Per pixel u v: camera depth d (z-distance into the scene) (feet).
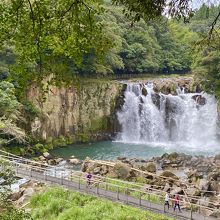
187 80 215.51
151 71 268.21
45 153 145.07
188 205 75.66
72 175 88.94
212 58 163.43
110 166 111.65
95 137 184.75
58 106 169.89
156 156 151.12
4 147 139.03
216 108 188.55
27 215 47.70
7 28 26.73
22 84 29.30
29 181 100.27
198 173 115.55
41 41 27.43
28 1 25.81
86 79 190.90
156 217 71.41
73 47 28.19
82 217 73.26
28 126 154.81
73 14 27.09
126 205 71.67
